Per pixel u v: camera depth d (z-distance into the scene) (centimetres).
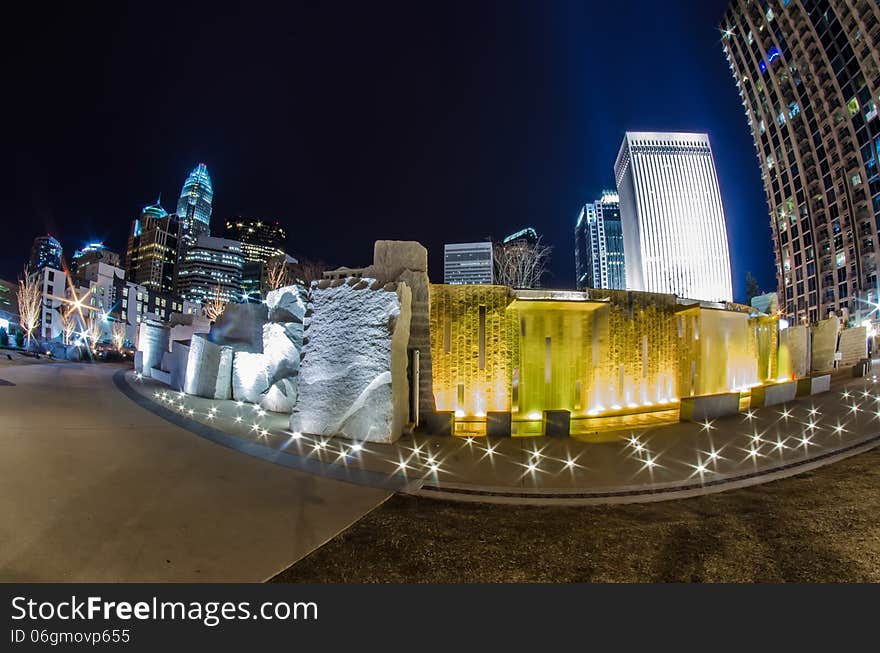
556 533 450
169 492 503
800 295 6875
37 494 457
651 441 848
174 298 10675
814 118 6531
